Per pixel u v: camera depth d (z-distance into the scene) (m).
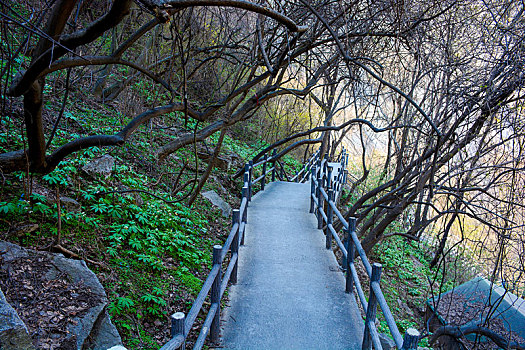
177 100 11.48
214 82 11.23
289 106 16.08
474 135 6.74
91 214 5.57
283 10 5.84
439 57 7.32
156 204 6.84
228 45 7.50
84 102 9.21
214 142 12.75
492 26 6.58
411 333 2.35
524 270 5.55
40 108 3.93
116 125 8.93
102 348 3.53
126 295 4.54
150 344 4.09
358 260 11.57
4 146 5.62
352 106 14.38
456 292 9.01
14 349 2.77
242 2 2.64
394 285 10.98
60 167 5.92
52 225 4.80
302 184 12.17
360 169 25.16
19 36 5.95
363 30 6.81
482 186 7.46
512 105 6.39
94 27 2.75
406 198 8.09
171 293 5.05
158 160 8.44
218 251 3.69
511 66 5.97
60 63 3.20
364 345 3.57
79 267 4.16
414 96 9.36
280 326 4.03
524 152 6.20
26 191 4.80
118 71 12.01
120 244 5.33
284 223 7.48
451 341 8.02
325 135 14.12
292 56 6.63
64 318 3.47
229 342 3.74
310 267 5.50
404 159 9.34
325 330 3.98
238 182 11.20
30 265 3.90
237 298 4.57
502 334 6.73
